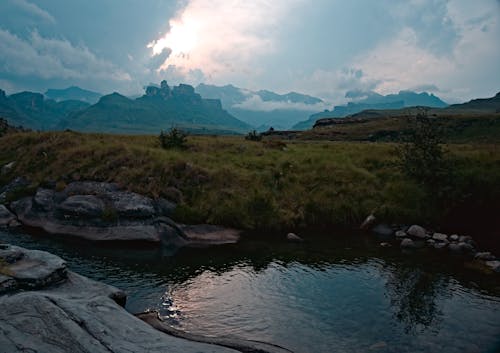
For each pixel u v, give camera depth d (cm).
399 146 3700
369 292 1881
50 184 3266
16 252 1636
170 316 1608
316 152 4353
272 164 3766
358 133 14825
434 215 3075
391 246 2623
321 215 3078
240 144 4688
